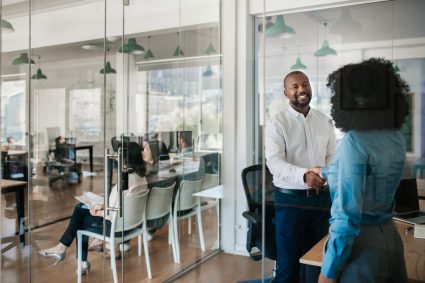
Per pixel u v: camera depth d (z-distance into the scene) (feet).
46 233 11.21
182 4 12.28
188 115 12.12
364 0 6.60
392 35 6.28
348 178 5.31
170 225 10.50
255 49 9.61
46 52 17.89
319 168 6.53
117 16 14.08
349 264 5.05
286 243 7.20
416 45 6.04
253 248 8.88
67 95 20.39
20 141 15.14
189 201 10.80
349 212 5.17
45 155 18.37
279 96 7.83
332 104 6.53
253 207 9.09
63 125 20.08
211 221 10.28
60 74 20.51
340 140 5.99
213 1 11.32
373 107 5.81
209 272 9.56
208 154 10.88
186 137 11.80
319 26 7.29
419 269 5.15
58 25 14.88
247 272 9.01
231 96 10.69
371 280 4.97
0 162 12.90
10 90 14.69
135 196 9.98
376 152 5.33
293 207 7.03
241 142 10.09
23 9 13.64
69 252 10.35
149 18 13.17
